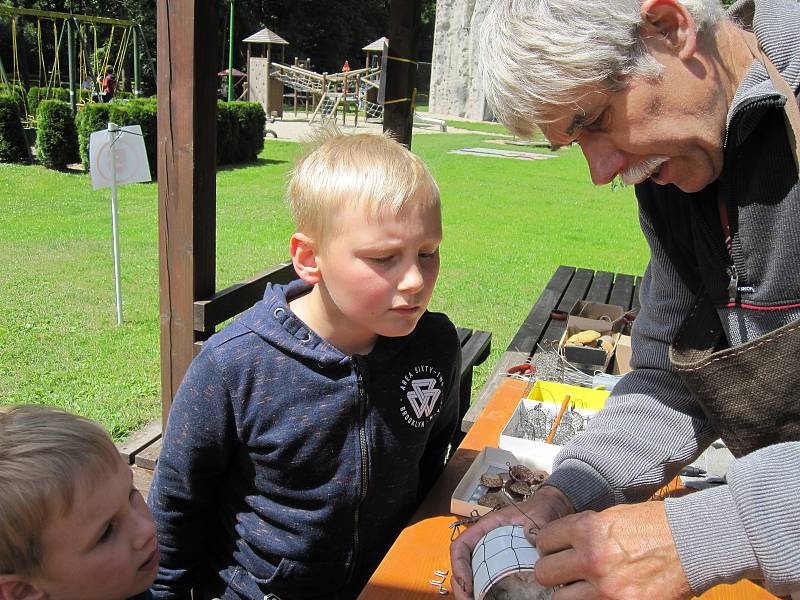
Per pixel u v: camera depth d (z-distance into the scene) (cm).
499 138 1958
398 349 152
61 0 3316
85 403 383
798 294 127
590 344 293
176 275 280
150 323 507
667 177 132
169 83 263
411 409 156
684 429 150
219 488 160
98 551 106
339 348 149
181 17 256
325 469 149
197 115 266
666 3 116
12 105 1200
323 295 144
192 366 148
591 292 426
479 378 432
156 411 378
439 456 182
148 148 1145
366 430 149
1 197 945
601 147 129
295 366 145
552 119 124
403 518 164
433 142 1808
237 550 158
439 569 134
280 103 2342
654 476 146
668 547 111
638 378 160
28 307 529
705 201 136
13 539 98
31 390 395
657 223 149
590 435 153
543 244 819
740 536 108
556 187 1234
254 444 147
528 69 120
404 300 132
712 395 135
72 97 1695
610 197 1166
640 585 112
